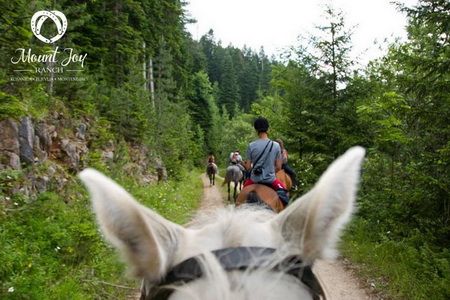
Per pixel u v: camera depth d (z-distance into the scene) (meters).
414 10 7.24
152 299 1.45
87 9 21.05
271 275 1.42
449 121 7.19
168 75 30.47
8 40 6.70
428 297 6.10
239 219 1.74
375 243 8.69
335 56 12.42
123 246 1.40
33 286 4.93
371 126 11.62
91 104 14.09
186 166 31.00
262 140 5.33
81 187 9.53
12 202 7.04
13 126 8.03
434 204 7.55
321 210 1.43
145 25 27.06
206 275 1.39
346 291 6.68
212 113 58.56
